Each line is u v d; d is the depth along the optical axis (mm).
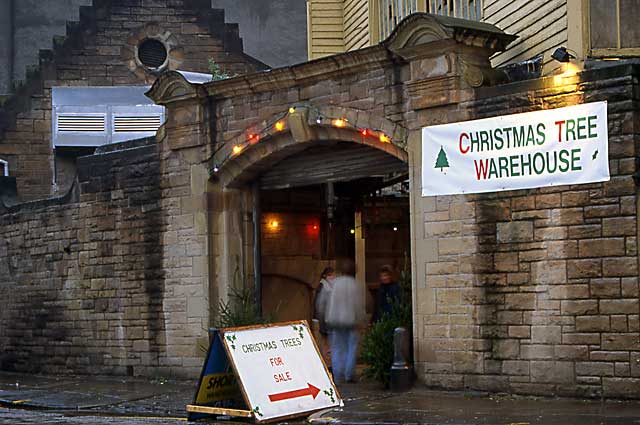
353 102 16656
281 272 20062
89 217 21031
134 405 15703
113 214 20500
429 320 15602
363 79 16500
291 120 17312
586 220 14039
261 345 13523
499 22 16859
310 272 20453
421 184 15727
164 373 19453
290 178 18703
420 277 15742
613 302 13766
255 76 17734
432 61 15516
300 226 20438
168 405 15508
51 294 22000
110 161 20594
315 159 18281
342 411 13617
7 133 26438
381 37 20125
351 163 17688
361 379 17281
